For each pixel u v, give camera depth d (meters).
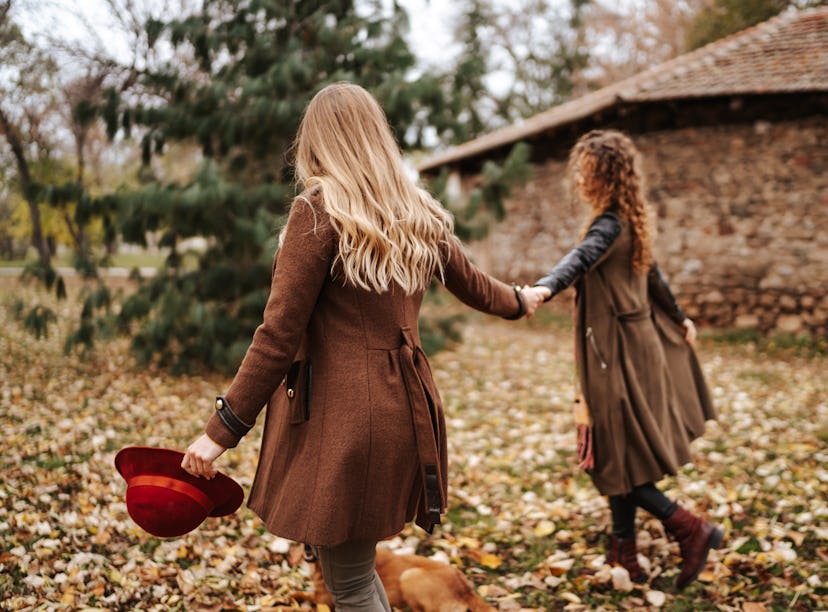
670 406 2.57
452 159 11.98
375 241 1.54
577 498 3.37
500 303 1.99
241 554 2.72
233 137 5.72
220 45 5.69
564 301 10.96
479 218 6.27
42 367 6.09
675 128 9.04
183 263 6.14
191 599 2.34
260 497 1.62
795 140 8.36
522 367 6.93
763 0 14.75
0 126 6.68
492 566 2.73
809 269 8.38
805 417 4.70
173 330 5.98
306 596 2.40
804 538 2.75
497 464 3.93
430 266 1.70
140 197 5.45
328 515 1.48
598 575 2.55
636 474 2.41
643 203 2.54
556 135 10.60
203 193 5.30
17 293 6.60
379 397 1.54
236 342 5.79
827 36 9.00
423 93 5.66
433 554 2.86
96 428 4.25
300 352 1.59
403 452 1.56
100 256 6.12
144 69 6.11
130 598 2.33
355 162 1.60
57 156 7.09
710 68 8.87
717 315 8.93
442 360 7.32
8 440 3.83
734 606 2.35
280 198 5.65
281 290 1.49
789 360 7.25
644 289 2.60
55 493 3.14
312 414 1.55
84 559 2.51
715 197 8.86
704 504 3.16
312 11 5.91
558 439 4.39
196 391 5.51
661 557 2.72
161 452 1.60
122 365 6.34
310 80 5.79
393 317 1.60
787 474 3.50
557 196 10.91
